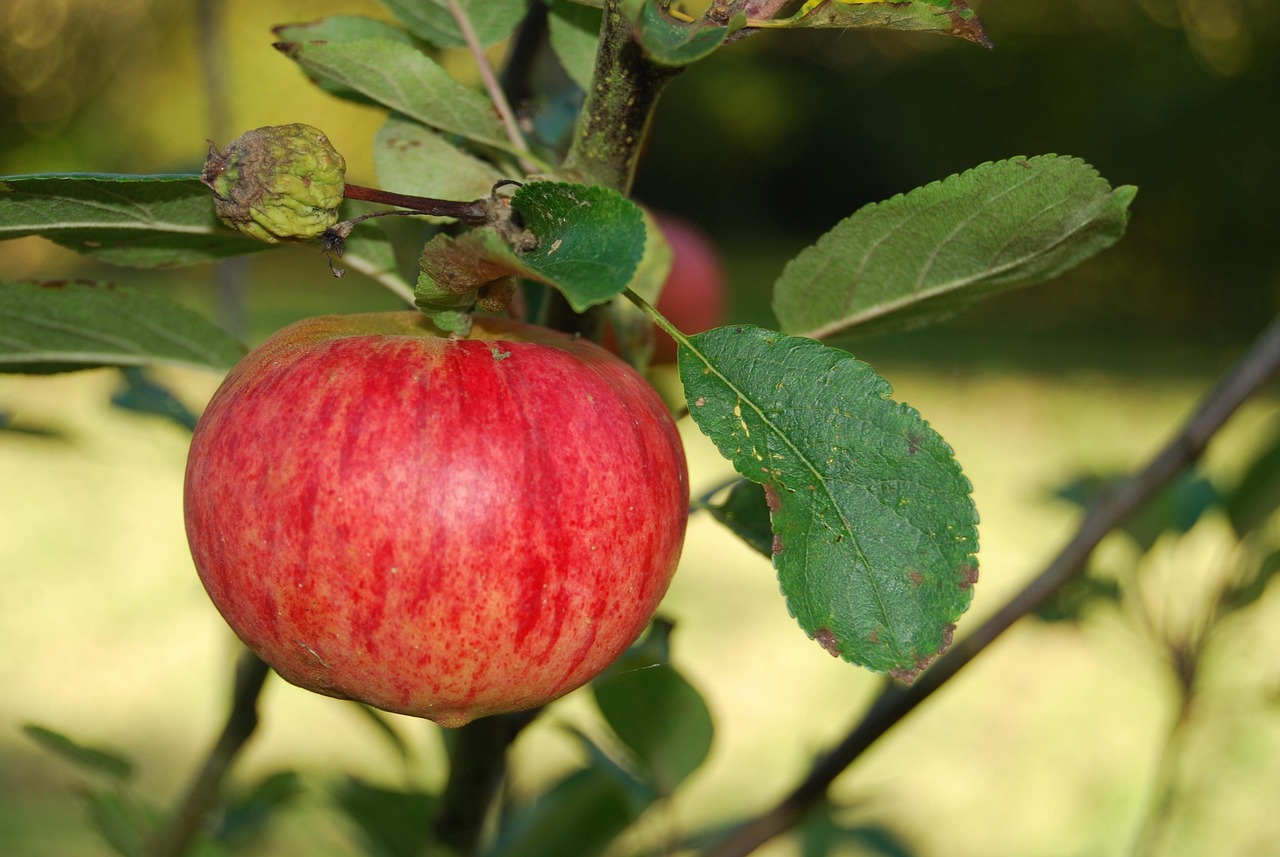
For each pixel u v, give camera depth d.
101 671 1.59
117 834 0.59
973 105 4.98
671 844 0.59
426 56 0.51
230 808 0.63
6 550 1.98
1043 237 0.51
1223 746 0.91
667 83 0.48
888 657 0.46
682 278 0.79
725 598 1.91
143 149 2.28
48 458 2.55
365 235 0.53
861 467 0.47
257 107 2.14
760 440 0.47
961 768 1.42
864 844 0.75
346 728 1.46
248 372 0.49
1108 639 0.77
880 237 0.52
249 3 1.96
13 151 2.58
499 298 0.48
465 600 0.47
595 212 0.46
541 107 0.58
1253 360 0.60
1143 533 0.72
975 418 2.97
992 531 2.15
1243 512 0.69
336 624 0.47
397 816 0.59
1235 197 4.38
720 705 1.55
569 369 0.49
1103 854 1.23
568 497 0.47
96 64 2.43
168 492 2.35
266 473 0.47
